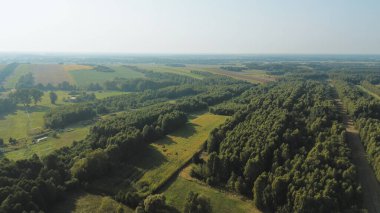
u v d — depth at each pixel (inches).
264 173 4288.9
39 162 4603.8
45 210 3737.7
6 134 6993.1
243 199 4271.7
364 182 4485.7
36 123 7859.3
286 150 4714.6
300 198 3656.5
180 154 5575.8
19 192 3585.1
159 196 3890.3
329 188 3767.2
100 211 3801.7
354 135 6289.4
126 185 4517.7
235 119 6486.2
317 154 4466.0
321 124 5900.6
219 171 4717.0
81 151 5319.9
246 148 4881.9
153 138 6225.4
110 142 5452.8
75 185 4328.3
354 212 3614.7
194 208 3690.9
